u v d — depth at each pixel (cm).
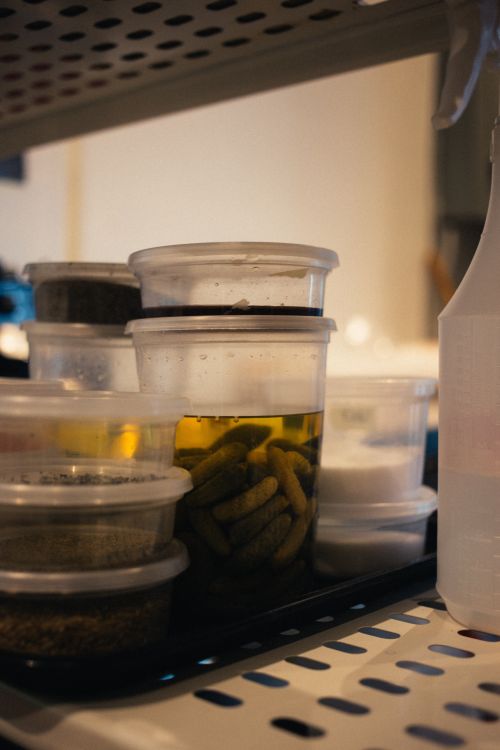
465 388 49
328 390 68
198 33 69
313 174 238
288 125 227
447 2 54
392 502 67
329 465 67
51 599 43
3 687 41
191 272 56
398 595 58
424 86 268
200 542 54
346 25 68
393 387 68
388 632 49
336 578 66
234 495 54
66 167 170
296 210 233
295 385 56
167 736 35
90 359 71
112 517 46
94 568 44
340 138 245
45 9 63
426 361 217
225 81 81
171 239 197
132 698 39
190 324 54
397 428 69
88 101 89
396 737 34
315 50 73
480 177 246
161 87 84
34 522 45
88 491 45
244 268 55
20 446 48
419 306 273
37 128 98
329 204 244
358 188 252
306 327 55
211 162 206
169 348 56
